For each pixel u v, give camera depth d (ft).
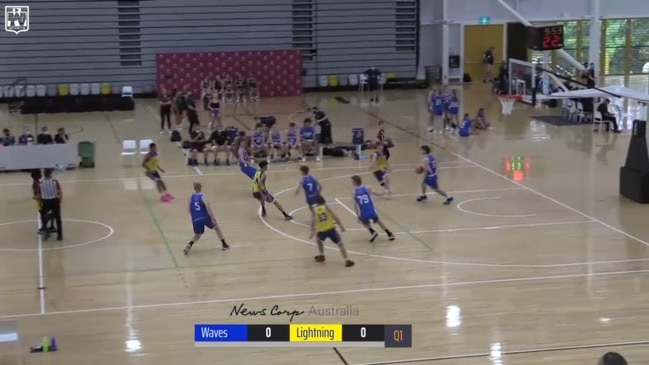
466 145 98.73
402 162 90.33
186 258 59.82
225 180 82.94
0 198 76.95
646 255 59.52
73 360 43.21
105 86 138.31
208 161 91.81
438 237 64.08
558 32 117.29
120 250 61.77
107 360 43.24
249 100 136.05
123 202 75.05
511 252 60.39
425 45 152.05
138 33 139.33
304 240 63.72
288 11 143.64
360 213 62.75
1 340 44.80
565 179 81.71
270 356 43.62
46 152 88.12
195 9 140.67
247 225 67.62
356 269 57.11
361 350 44.27
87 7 137.08
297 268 57.52
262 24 143.13
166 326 47.70
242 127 110.22
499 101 129.39
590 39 142.61
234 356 43.70
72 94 137.49
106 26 138.21
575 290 52.80
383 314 48.96
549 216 69.31
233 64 139.64
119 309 50.37
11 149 87.25
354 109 125.70
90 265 58.54
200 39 141.69
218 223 68.18
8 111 127.03
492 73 151.23
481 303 50.67
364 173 85.46
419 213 70.69
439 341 45.19
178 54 137.90
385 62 148.77
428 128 109.50
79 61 138.41
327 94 143.02
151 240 64.08
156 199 75.97
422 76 151.23
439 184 80.28
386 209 72.02
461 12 149.28
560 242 62.54
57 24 136.67
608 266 57.31
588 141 100.01
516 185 79.66
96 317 49.16
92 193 78.38
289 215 70.13
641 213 69.97
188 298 52.08
